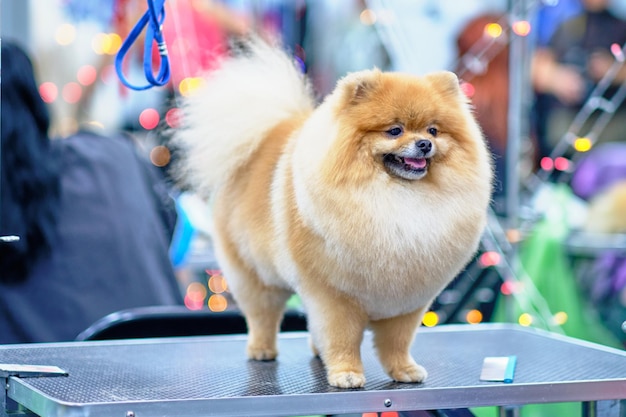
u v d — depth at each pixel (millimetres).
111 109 5348
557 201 4285
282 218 2324
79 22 5156
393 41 4141
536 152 4824
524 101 4336
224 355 2656
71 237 3434
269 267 2455
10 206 3287
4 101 3324
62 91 5207
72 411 1844
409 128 2256
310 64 5203
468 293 4023
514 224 3969
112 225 3504
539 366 2459
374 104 2252
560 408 3846
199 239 4352
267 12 5137
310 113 2725
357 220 2150
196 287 4781
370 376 2365
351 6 5117
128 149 3832
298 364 2518
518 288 3779
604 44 4945
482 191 2307
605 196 4465
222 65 2822
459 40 4531
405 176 2207
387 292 2195
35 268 3361
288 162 2420
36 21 5141
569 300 4047
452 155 2271
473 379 2314
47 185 3377
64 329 3346
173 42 4211
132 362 2535
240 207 2572
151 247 3617
